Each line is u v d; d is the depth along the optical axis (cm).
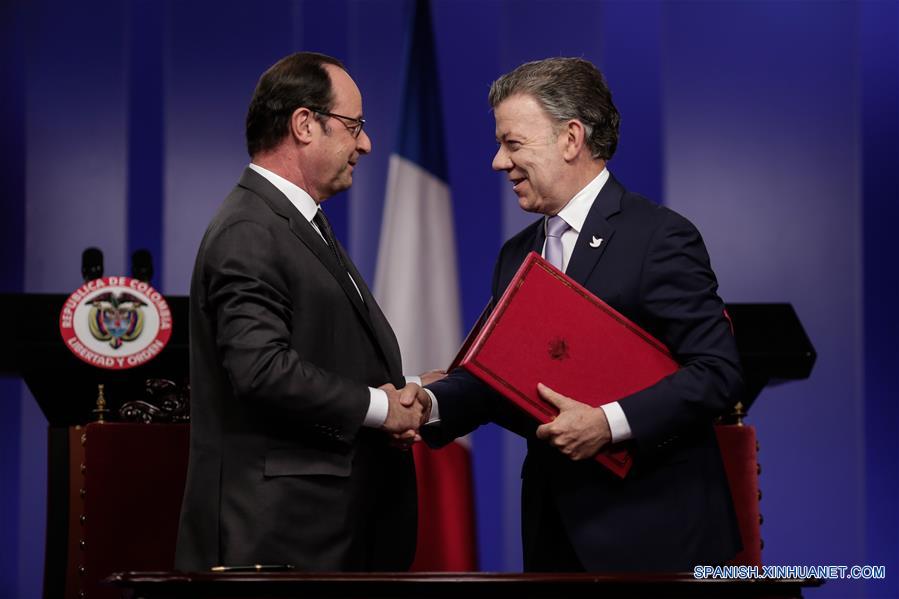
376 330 874
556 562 866
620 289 840
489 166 1734
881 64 1728
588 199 880
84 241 1691
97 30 1723
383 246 1359
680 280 830
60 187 1697
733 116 1733
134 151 1714
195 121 1725
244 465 804
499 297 930
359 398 797
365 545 850
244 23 1744
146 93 1723
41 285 1680
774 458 1689
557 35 1748
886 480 1686
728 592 628
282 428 808
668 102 1733
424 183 1370
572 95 872
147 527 977
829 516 1680
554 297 823
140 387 1041
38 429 1655
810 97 1731
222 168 1723
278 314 797
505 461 1689
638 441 794
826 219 1716
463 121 1744
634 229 852
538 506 866
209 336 821
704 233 1719
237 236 809
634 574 634
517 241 952
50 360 1005
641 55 1739
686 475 829
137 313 1026
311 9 1747
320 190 876
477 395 914
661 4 1744
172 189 1711
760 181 1722
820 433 1689
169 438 991
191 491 816
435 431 902
